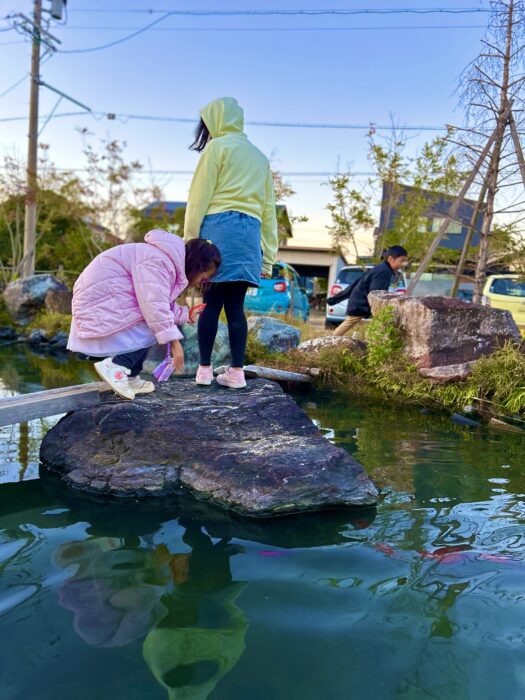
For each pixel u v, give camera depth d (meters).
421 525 2.06
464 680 1.20
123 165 12.88
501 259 6.64
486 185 5.95
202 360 3.16
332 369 5.12
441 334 4.63
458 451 3.04
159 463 2.44
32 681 1.16
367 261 9.14
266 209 3.16
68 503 2.22
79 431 2.61
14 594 1.50
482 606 1.50
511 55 5.46
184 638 1.32
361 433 3.39
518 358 4.23
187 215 2.91
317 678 1.19
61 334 7.85
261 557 1.78
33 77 12.55
